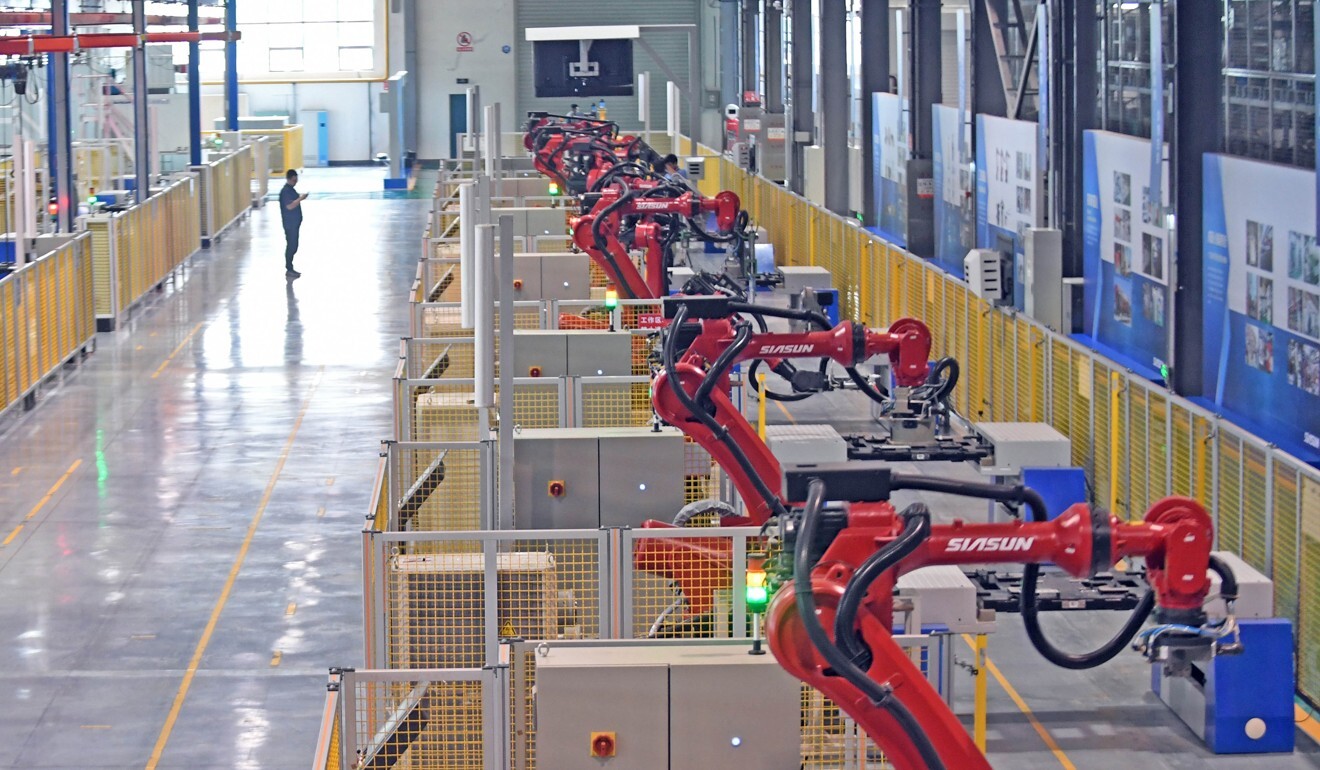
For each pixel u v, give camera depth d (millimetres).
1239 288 27828
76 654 22109
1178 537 10211
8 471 31234
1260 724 18516
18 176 37219
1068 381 27281
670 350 17781
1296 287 25531
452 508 22797
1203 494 22125
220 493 29891
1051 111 35344
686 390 18391
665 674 13586
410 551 18891
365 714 16438
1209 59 28828
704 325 18625
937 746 10422
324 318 47188
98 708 20297
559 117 49844
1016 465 24734
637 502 20719
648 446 20625
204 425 34906
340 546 26891
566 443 20562
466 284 20078
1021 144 37125
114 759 18828
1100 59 37875
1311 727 19281
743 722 13664
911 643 14352
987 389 31984
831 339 18453
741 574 17453
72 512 28641
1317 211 23875
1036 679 20781
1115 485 25312
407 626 17812
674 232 32531
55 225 47062
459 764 16062
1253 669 18469
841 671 10016
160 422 35188
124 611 23766
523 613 18047
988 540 10320
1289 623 18391
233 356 42062
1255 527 20719
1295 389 25812
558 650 14000
